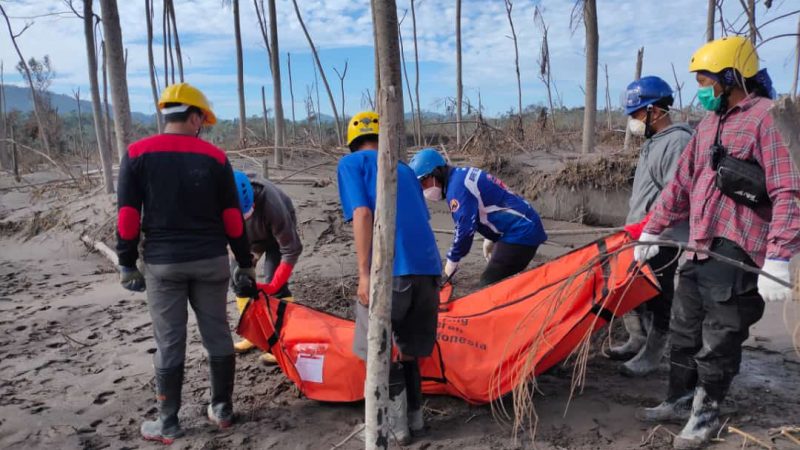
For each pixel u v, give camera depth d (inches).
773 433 127.9
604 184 407.2
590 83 430.3
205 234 135.6
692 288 130.3
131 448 135.6
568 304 145.9
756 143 112.1
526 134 560.4
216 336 141.3
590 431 134.8
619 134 550.9
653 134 162.7
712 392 124.8
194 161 132.7
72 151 861.8
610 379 163.0
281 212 164.7
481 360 148.7
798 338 102.3
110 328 224.4
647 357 163.9
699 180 122.7
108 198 422.3
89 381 175.2
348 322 159.3
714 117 122.3
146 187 131.6
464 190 179.6
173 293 135.9
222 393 142.7
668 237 151.4
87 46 414.3
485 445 130.8
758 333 193.8
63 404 159.8
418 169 181.2
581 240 369.7
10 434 143.2
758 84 117.6
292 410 151.6
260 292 158.4
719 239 119.7
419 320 132.0
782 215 106.6
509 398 150.6
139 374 179.0
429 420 144.2
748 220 116.0
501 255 185.6
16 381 176.4
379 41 90.7
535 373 147.6
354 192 122.6
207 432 141.3
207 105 137.8
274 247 193.2
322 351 151.1
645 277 139.5
